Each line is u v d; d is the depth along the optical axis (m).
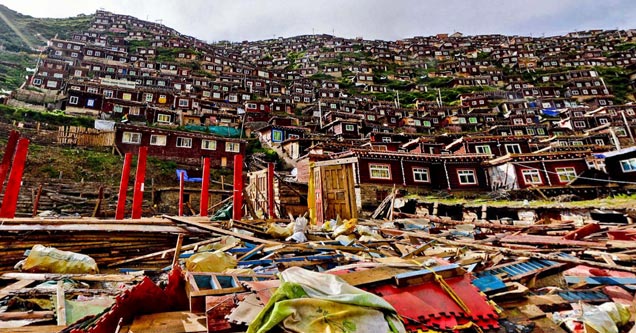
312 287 2.76
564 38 111.25
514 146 32.88
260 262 5.23
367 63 94.44
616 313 3.32
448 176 26.83
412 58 102.38
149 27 107.38
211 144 33.56
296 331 2.20
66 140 28.09
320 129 51.00
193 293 3.02
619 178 21.58
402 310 2.90
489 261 5.49
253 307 2.73
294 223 8.78
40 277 4.13
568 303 3.81
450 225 12.35
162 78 58.69
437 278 3.39
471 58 96.50
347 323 2.32
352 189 12.16
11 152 8.26
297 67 93.06
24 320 2.89
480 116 57.50
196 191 23.02
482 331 2.91
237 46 124.62
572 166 23.88
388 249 7.01
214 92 60.12
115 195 21.69
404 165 26.62
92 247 6.42
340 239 7.70
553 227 10.58
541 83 77.31
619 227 9.73
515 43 106.81
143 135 30.55
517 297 3.84
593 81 69.38
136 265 6.21
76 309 3.20
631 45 92.25
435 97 73.44
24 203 17.34
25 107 36.44
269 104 57.75
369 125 50.66
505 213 16.06
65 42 63.69
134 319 2.81
